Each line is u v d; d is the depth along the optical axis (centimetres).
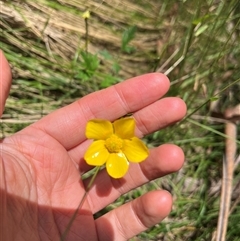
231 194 18
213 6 21
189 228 18
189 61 21
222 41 21
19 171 13
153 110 15
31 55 19
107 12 22
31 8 20
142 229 15
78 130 15
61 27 20
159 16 23
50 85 20
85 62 18
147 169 15
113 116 15
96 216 18
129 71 21
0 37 19
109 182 15
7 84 13
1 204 12
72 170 15
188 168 19
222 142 19
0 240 12
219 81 21
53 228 14
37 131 15
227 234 18
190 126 20
